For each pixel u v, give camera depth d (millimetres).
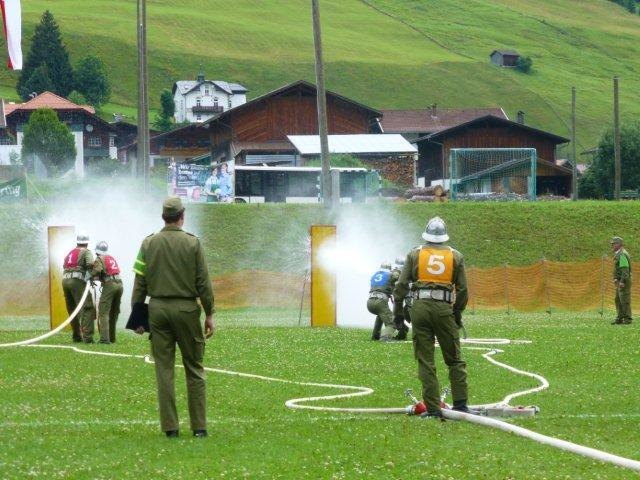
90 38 185000
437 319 14828
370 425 14156
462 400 14992
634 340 25828
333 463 11750
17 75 172875
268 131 105500
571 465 11758
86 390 17141
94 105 164750
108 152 133125
